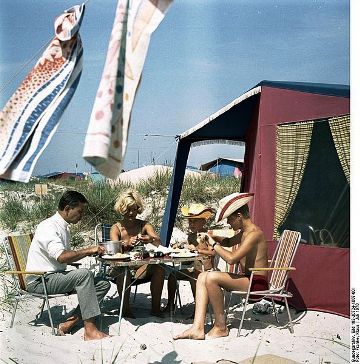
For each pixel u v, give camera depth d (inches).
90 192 498.9
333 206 222.2
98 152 96.0
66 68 129.5
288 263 210.2
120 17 104.6
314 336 195.3
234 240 216.1
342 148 217.3
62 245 197.8
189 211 229.1
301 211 236.1
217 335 195.8
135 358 173.3
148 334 196.7
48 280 196.2
